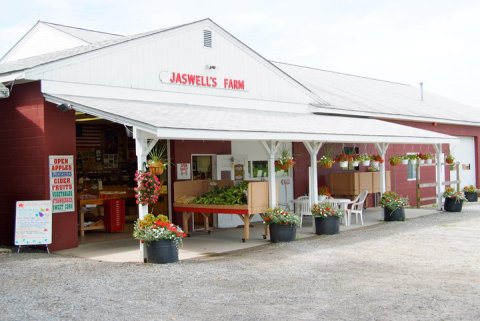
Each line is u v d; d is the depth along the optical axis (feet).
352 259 32.09
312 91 63.36
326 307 21.80
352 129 48.11
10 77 36.04
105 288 25.09
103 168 57.41
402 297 23.21
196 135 32.09
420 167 71.51
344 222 49.08
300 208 47.39
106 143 57.82
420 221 50.21
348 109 59.57
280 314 20.90
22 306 22.22
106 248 37.45
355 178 54.80
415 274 27.86
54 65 36.83
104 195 45.98
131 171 59.41
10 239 38.60
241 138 35.22
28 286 25.71
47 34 58.29
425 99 88.43
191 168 46.68
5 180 38.88
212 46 47.62
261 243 38.63
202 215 48.57
